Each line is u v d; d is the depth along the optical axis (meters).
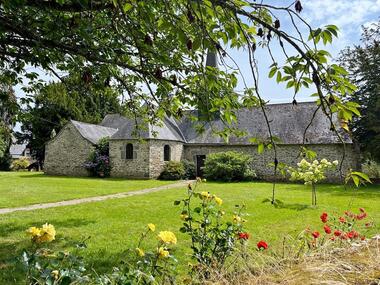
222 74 2.87
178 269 4.41
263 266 2.26
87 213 9.66
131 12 2.51
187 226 3.48
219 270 2.47
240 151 24.80
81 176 26.42
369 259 2.16
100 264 5.07
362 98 21.98
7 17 3.18
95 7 2.70
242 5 1.71
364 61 22.11
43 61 3.87
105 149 26.36
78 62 3.79
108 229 7.51
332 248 2.79
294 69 1.56
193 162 26.06
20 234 6.93
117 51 3.80
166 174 24.44
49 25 3.27
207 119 3.01
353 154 21.77
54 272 1.64
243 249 2.93
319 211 9.92
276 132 23.81
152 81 3.67
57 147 27.95
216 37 1.94
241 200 12.70
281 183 21.78
